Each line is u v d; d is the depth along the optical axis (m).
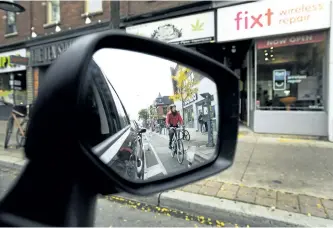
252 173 4.02
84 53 0.81
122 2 9.47
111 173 0.97
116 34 1.01
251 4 7.21
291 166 4.36
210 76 1.41
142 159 1.12
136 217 3.01
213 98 1.42
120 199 3.47
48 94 0.78
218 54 10.12
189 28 8.23
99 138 0.97
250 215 2.77
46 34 11.34
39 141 0.79
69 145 0.77
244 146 5.95
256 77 7.76
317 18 6.50
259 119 7.60
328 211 2.77
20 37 12.36
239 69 10.50
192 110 1.31
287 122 7.24
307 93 7.18
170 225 2.83
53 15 11.52
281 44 7.22
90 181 0.92
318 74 6.97
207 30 7.94
